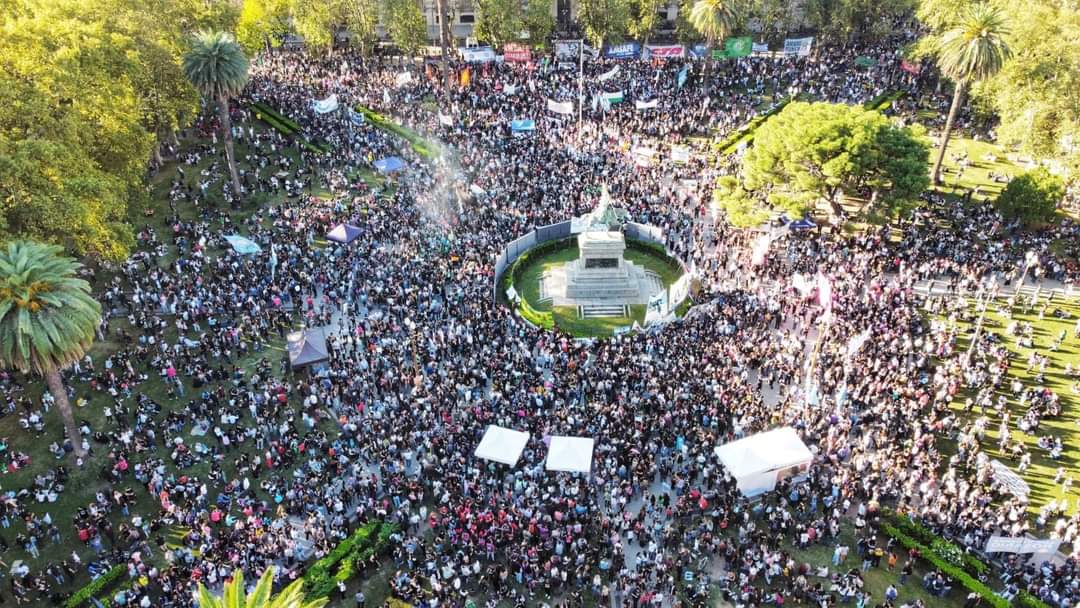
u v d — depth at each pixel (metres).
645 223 80.00
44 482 48.16
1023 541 41.16
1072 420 53.75
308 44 124.19
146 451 50.78
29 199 50.97
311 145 93.44
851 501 47.09
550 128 98.38
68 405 48.66
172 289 65.50
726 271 70.75
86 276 68.06
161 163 88.62
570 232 79.69
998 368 57.03
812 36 132.38
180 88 81.75
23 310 42.94
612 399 53.44
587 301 71.00
